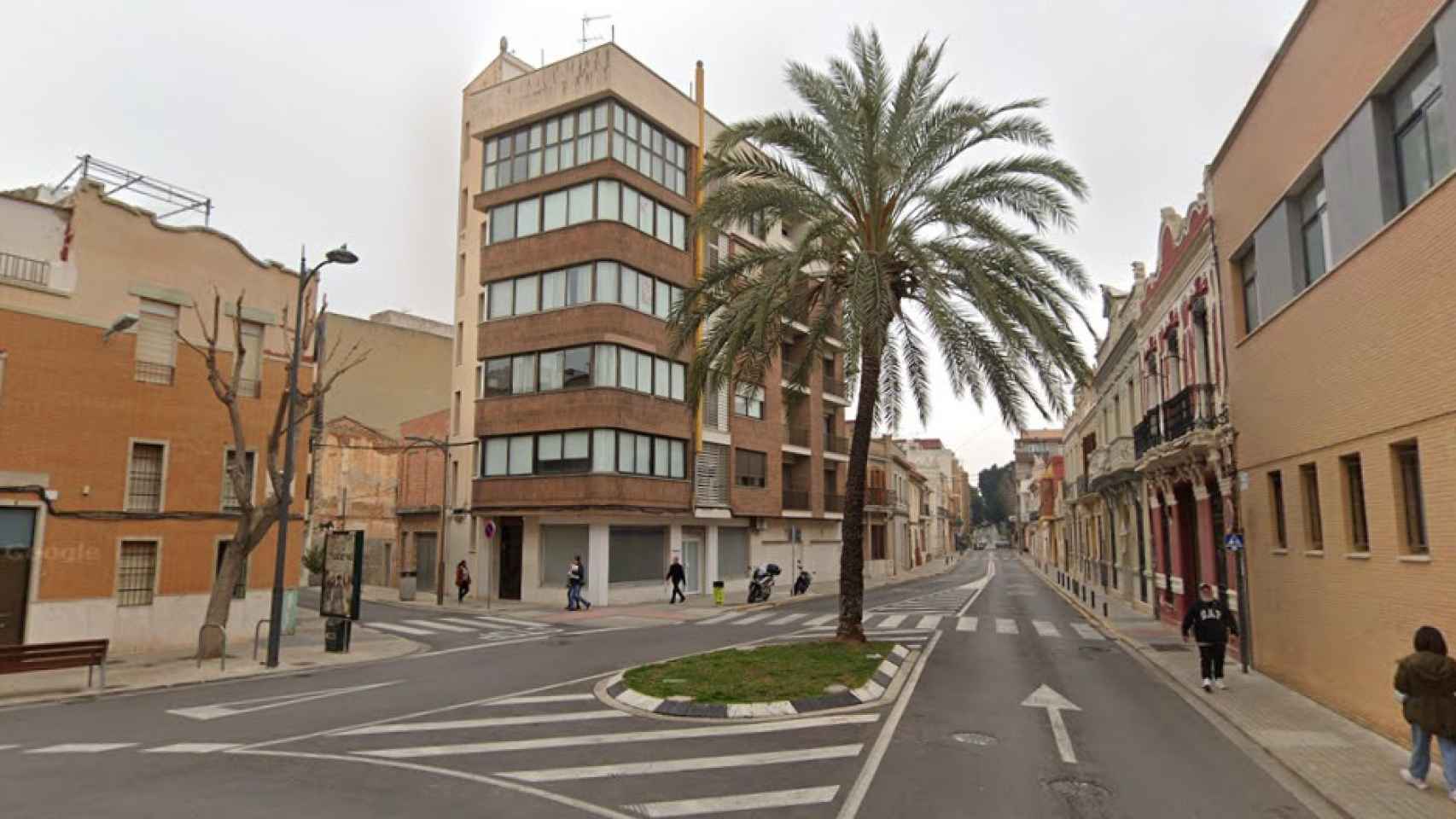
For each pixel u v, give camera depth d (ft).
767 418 132.67
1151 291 77.46
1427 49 31.01
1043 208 52.85
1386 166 33.94
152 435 59.36
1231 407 54.49
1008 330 48.75
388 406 147.33
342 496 131.85
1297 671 43.91
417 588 120.57
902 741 32.09
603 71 100.78
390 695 42.19
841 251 56.65
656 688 40.45
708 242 116.06
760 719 35.91
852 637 54.24
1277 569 47.03
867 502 176.24
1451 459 28.86
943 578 185.06
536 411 100.07
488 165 110.52
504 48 119.85
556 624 80.48
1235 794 26.32
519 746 31.01
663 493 104.99
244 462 55.16
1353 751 31.35
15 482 52.03
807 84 55.01
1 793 24.68
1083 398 134.21
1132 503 97.71
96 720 36.09
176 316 61.72
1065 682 46.19
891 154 53.67
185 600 60.59
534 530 104.47
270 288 68.23
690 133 112.57
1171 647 60.23
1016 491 436.35
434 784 25.96
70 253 55.67
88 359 56.08
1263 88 46.96
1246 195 50.78
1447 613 29.19
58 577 53.88
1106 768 28.94
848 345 51.88
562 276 101.09
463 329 114.73
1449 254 28.53
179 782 25.99
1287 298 44.45
